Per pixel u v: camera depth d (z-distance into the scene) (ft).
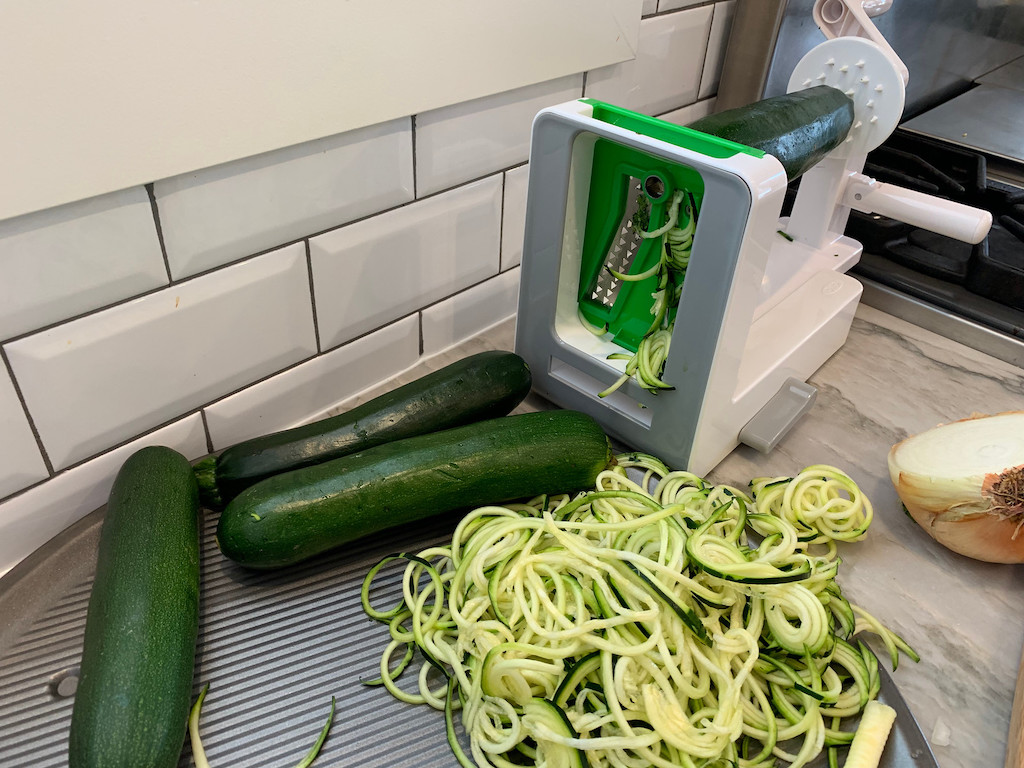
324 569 1.85
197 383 1.95
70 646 1.64
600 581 1.64
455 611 1.66
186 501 1.73
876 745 1.51
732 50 3.05
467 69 2.08
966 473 1.83
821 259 2.67
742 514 1.84
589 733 1.57
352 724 1.56
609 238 2.03
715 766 1.51
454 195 2.31
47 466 1.76
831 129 2.18
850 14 2.29
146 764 1.32
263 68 1.66
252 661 1.65
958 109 3.53
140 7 1.43
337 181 1.97
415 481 1.76
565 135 1.84
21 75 1.34
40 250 1.53
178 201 1.69
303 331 2.12
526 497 1.95
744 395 2.10
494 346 2.64
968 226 2.39
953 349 2.70
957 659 1.73
